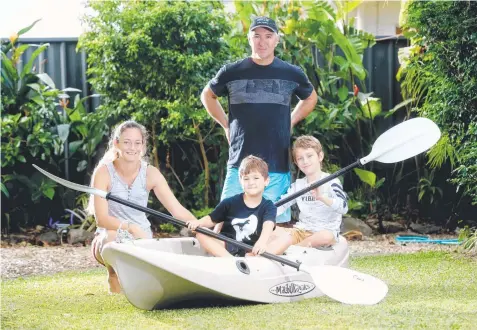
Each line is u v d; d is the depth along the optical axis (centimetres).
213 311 461
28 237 857
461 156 734
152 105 841
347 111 885
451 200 905
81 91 915
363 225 862
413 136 573
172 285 455
